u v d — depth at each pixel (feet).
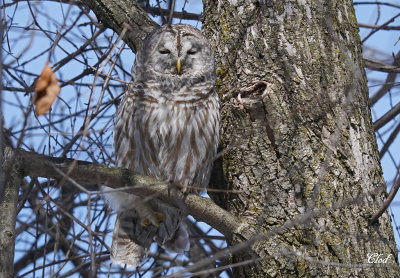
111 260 33.99
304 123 29.78
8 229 26.43
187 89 34.45
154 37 36.06
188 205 28.22
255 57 31.81
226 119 32.45
